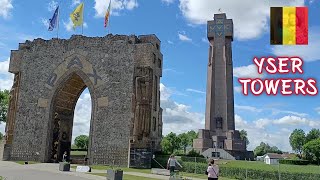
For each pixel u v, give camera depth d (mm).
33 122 44750
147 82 41312
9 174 25391
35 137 44219
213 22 100938
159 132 46062
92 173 29172
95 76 43469
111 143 40938
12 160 43938
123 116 41281
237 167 33531
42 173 27172
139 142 39875
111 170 22969
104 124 41781
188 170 36688
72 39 45594
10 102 46375
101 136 41562
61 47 45906
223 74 96375
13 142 44656
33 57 46875
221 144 91188
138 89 41375
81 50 44844
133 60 42469
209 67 98188
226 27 99562
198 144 92062
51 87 45125
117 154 40406
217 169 18188
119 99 41906
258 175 31234
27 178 23031
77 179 23703
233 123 93938
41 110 44906
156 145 43875
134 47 42844
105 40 44250
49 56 46156
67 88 46688
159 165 39719
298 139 146625
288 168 36094
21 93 46125
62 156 46688
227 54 98250
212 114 94438
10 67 47375
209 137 92688
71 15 46781
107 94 42531
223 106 94312
